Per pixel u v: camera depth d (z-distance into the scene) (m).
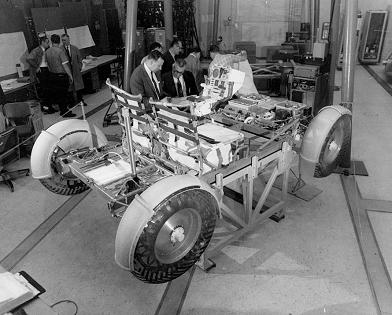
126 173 2.71
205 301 2.61
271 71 7.30
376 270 2.85
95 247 3.23
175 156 2.68
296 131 3.34
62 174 3.28
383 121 6.21
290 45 7.95
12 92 6.20
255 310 2.52
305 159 3.26
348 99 4.10
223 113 3.45
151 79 4.38
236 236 3.08
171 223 2.08
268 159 3.02
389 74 8.88
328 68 5.78
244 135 2.93
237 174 2.74
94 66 8.27
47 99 6.82
